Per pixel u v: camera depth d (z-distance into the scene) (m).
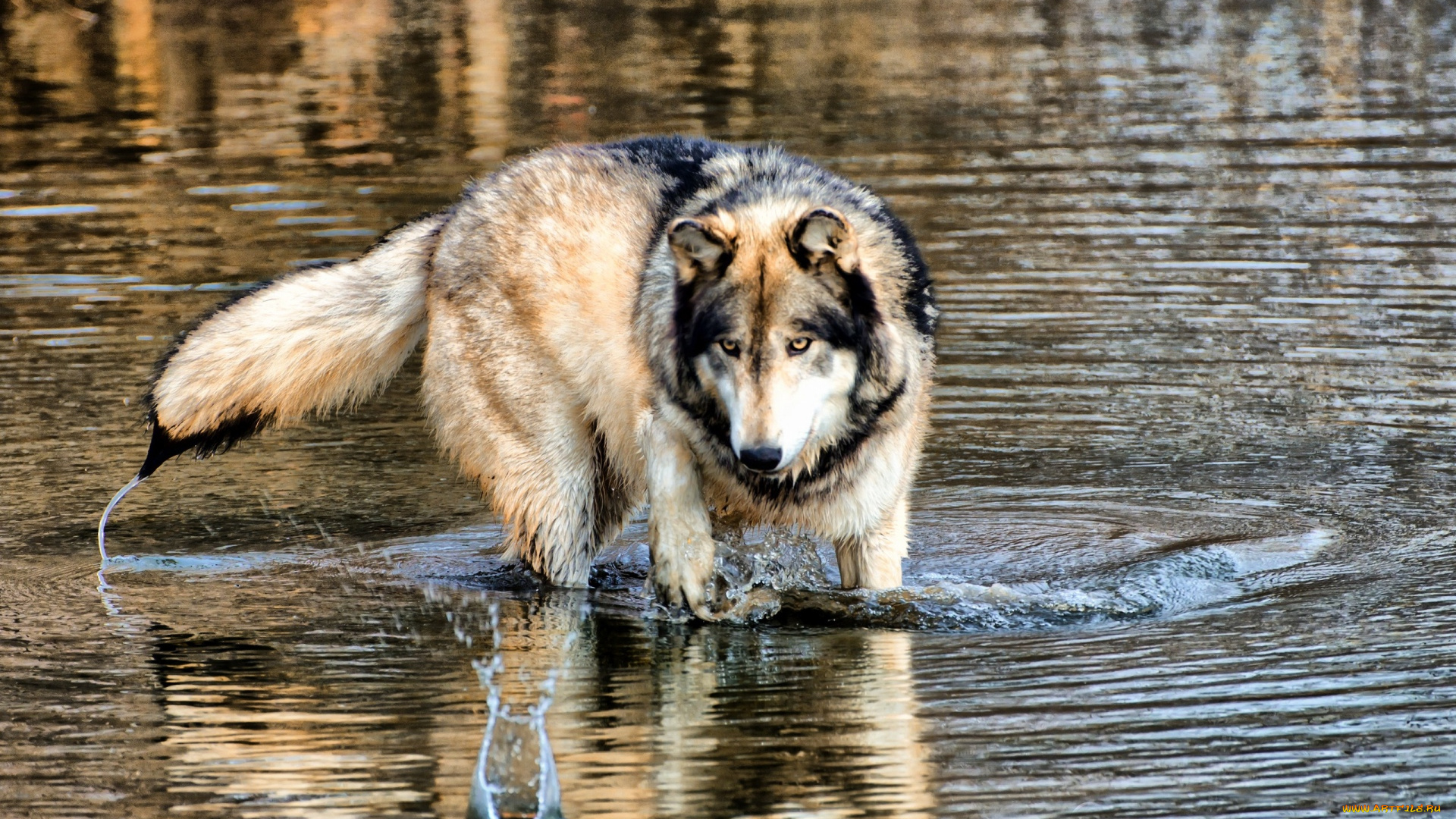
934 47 36.84
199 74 34.09
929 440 14.81
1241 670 9.44
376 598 11.39
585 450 11.80
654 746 8.54
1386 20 38.78
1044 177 23.58
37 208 22.84
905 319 10.52
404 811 7.80
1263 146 25.16
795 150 25.41
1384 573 11.17
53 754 8.52
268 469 14.66
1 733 8.80
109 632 10.55
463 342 11.94
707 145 11.80
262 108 30.08
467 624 10.83
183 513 13.39
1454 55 33.06
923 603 10.88
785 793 7.92
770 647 10.25
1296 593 10.86
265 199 23.05
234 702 9.27
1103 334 17.28
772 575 11.55
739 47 37.44
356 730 8.84
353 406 13.70
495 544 12.80
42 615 10.88
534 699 9.28
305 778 8.19
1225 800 7.75
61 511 13.19
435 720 8.98
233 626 10.71
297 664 9.96
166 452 12.70
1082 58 34.72
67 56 36.16
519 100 30.64
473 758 8.41
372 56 36.41
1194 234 20.47
